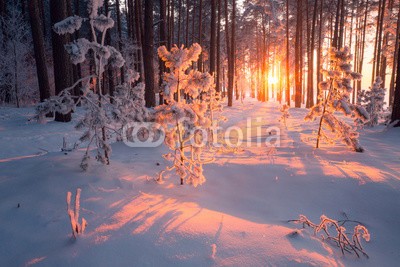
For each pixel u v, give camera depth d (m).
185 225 2.59
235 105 27.45
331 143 6.92
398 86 9.18
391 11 26.33
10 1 23.86
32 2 12.84
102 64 4.36
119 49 22.81
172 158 5.63
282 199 4.00
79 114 13.62
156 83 28.83
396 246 2.94
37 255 2.23
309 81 26.62
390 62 28.83
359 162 5.42
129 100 5.16
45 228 2.60
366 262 2.54
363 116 6.54
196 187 4.15
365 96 11.62
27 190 3.44
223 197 3.96
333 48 6.77
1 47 18.34
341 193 4.02
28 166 4.32
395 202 3.67
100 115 4.22
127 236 2.39
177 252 2.18
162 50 4.04
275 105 31.08
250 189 4.31
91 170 4.09
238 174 4.84
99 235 2.43
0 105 17.25
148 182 4.08
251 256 2.16
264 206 3.76
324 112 6.85
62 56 12.14
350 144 6.44
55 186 3.54
